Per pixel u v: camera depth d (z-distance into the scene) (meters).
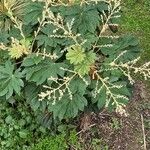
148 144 3.14
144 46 3.71
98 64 2.67
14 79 2.63
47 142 2.99
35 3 2.71
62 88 2.67
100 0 2.67
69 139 3.05
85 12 2.63
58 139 3.00
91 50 2.60
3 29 3.08
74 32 2.62
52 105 2.64
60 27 2.52
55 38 2.63
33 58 2.61
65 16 2.64
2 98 2.79
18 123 3.04
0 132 3.00
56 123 2.98
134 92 3.39
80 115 3.12
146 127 3.22
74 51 2.53
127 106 3.31
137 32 3.81
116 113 3.24
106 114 3.22
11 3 3.16
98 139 3.10
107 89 2.57
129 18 3.88
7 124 3.04
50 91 2.54
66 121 3.10
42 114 2.88
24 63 2.61
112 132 3.16
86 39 2.53
